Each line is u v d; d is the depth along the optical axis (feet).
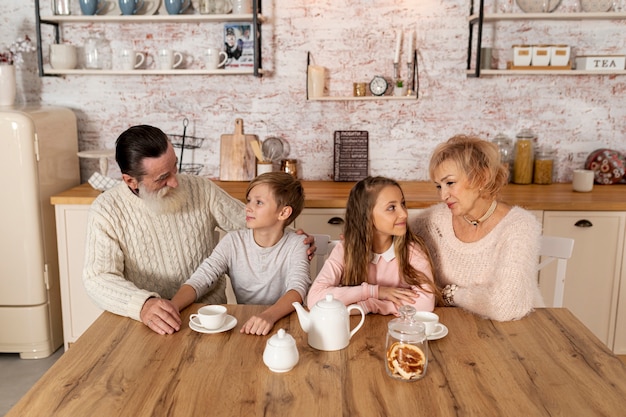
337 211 10.32
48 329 10.88
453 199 6.48
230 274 7.17
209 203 7.84
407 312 4.93
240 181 11.94
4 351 10.84
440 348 5.41
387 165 12.05
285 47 11.70
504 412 4.38
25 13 11.75
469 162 6.35
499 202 6.94
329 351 5.36
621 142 11.83
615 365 5.08
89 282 6.60
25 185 10.28
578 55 11.49
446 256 7.02
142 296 6.13
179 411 4.40
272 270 7.01
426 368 4.95
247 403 4.50
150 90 12.00
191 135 12.10
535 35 11.50
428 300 6.22
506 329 5.82
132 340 5.60
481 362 5.14
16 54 11.66
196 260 7.69
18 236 10.45
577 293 10.31
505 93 11.71
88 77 11.98
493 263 6.68
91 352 5.35
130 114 12.09
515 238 6.36
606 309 10.37
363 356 5.27
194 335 5.71
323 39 11.65
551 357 5.23
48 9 11.73
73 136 11.73
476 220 6.82
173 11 11.23
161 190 7.04
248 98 11.94
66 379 4.86
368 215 6.31
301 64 11.76
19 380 10.10
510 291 6.04
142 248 7.28
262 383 4.80
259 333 5.70
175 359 5.21
